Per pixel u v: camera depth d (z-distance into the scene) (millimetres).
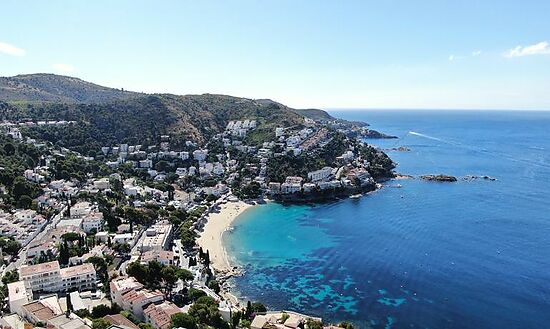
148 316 161375
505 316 180000
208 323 164000
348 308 190125
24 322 151625
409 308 188875
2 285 184875
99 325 143250
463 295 198875
